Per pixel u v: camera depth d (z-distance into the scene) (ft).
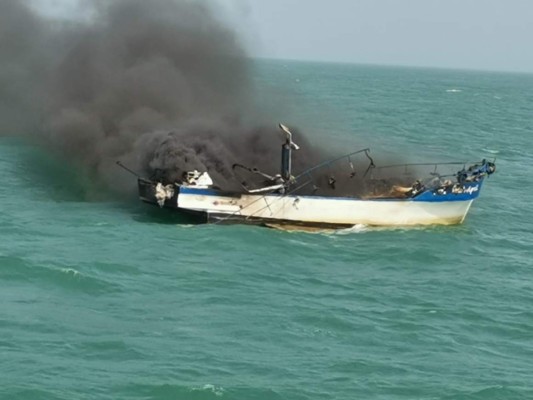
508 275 143.43
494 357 106.83
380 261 144.77
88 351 100.53
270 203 153.28
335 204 155.33
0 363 95.45
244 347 104.53
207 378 95.20
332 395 93.20
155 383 92.94
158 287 124.47
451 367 102.63
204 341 105.40
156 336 106.11
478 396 94.94
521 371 102.63
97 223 156.76
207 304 118.83
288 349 104.99
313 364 100.94
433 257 149.07
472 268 145.48
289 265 138.72
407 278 137.28
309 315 116.57
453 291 132.05
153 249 141.49
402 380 98.07
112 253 138.31
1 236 145.38
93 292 121.39
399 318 118.21
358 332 112.06
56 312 112.27
